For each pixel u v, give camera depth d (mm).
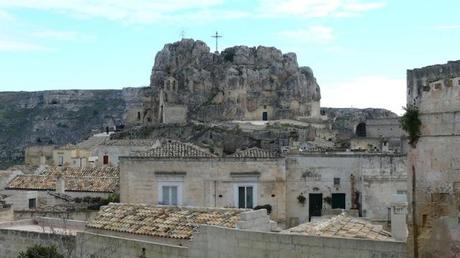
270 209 51625
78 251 31734
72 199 62031
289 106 182625
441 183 19531
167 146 55188
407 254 20766
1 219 41312
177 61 199500
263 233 24547
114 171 71688
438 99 19672
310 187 55750
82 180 66062
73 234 33875
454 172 19141
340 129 174625
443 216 19375
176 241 29516
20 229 35875
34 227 37625
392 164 53219
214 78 191000
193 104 187250
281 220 51875
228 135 150000
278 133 147875
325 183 55875
